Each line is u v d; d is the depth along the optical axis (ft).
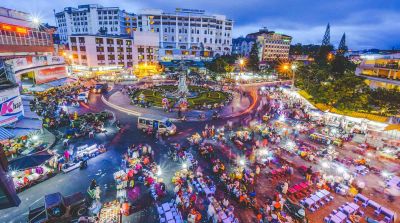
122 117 125.70
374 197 63.05
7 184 36.22
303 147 89.86
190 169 74.59
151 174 68.54
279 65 368.07
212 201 57.11
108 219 51.60
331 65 270.46
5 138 67.97
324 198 61.72
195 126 115.65
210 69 297.12
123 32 449.48
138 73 295.89
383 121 112.57
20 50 153.17
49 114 118.11
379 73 182.19
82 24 448.65
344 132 105.50
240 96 185.37
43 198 58.95
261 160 79.10
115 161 78.38
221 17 396.16
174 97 171.12
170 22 370.12
